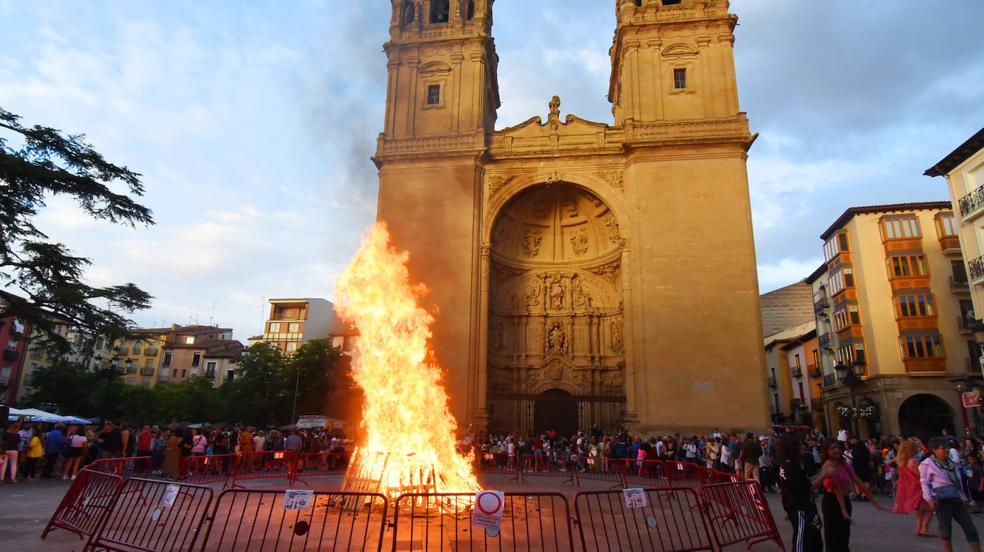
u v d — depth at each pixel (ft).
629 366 95.40
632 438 90.94
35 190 80.23
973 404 94.53
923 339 122.52
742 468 58.65
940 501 29.32
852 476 25.30
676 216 98.43
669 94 105.50
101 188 84.02
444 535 33.12
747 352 91.30
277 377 168.76
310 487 56.54
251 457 69.21
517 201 111.14
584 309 112.06
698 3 109.70
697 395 90.63
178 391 196.95
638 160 101.96
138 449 63.26
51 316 84.64
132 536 32.17
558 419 106.63
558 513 43.52
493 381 108.06
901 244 128.36
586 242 114.73
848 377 104.17
